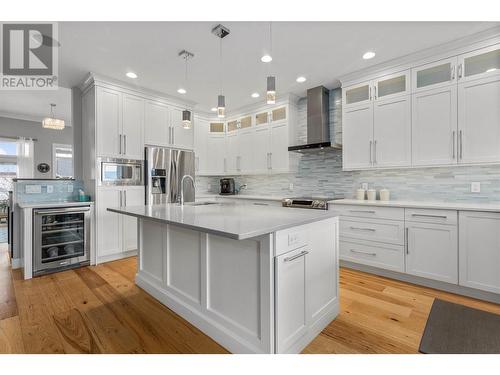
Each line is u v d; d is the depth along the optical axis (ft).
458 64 8.48
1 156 20.30
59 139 21.57
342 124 11.37
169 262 7.33
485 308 7.07
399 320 6.55
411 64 9.46
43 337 5.87
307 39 8.40
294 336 5.23
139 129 12.55
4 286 8.79
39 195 11.42
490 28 7.74
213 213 6.54
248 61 9.91
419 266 8.52
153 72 10.85
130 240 12.10
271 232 4.71
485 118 8.02
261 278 4.90
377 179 11.43
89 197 11.53
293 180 14.69
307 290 5.65
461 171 9.29
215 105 15.52
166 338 5.86
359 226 9.90
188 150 14.75
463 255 7.70
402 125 9.68
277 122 14.25
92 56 9.50
